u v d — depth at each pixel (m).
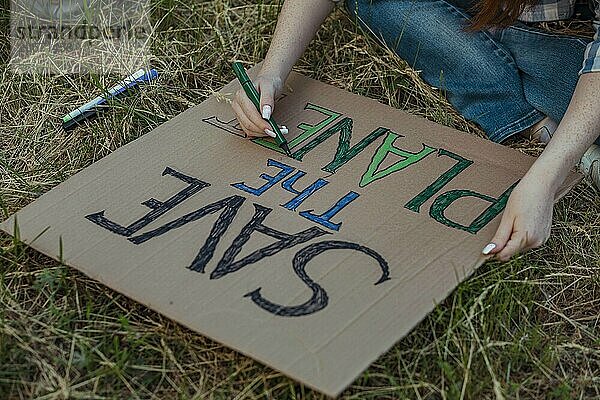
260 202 1.71
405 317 1.49
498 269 1.67
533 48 2.00
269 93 1.84
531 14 2.02
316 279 1.55
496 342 1.55
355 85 2.11
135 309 1.61
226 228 1.66
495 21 1.88
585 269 1.72
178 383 1.51
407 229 1.65
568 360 1.57
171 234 1.64
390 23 2.10
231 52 2.20
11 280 1.66
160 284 1.55
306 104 1.96
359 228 1.65
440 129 1.89
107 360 1.50
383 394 1.49
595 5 1.79
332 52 2.20
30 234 1.65
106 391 1.48
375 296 1.52
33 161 1.93
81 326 1.58
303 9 1.96
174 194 1.73
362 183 1.75
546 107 1.98
